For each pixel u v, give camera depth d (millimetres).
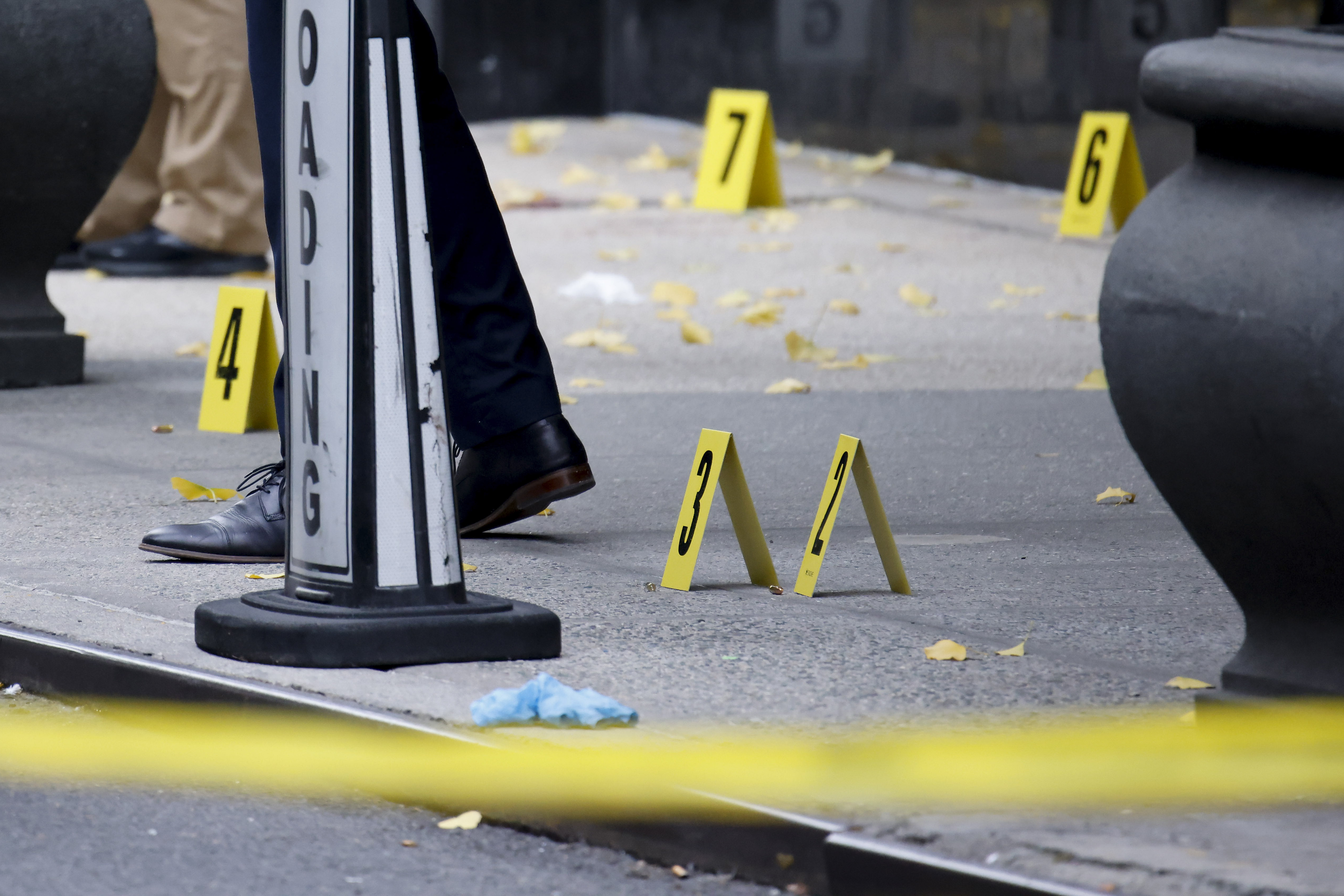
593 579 15359
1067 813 9703
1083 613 14352
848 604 14594
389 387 12250
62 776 11453
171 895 9742
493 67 66125
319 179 12055
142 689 12344
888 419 24000
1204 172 10320
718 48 63938
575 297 35375
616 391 25938
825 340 30953
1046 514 18484
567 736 10828
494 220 16422
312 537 12492
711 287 36781
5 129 23984
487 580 15266
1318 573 10305
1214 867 8875
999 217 47188
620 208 47906
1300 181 9867
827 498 14906
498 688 11805
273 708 11609
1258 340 9812
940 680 12289
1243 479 10164
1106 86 50094
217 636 12500
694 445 22062
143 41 24609
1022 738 11000
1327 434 9656
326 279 12211
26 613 13727
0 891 9766
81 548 16234
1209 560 10875
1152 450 10555
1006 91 53281
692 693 11859
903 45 56656
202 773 11570
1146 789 10117
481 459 16719
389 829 10672
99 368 27359
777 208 48156
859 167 56344
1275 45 9836
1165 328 10242
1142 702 11820
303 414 12438
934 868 9055
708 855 9930
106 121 24625
